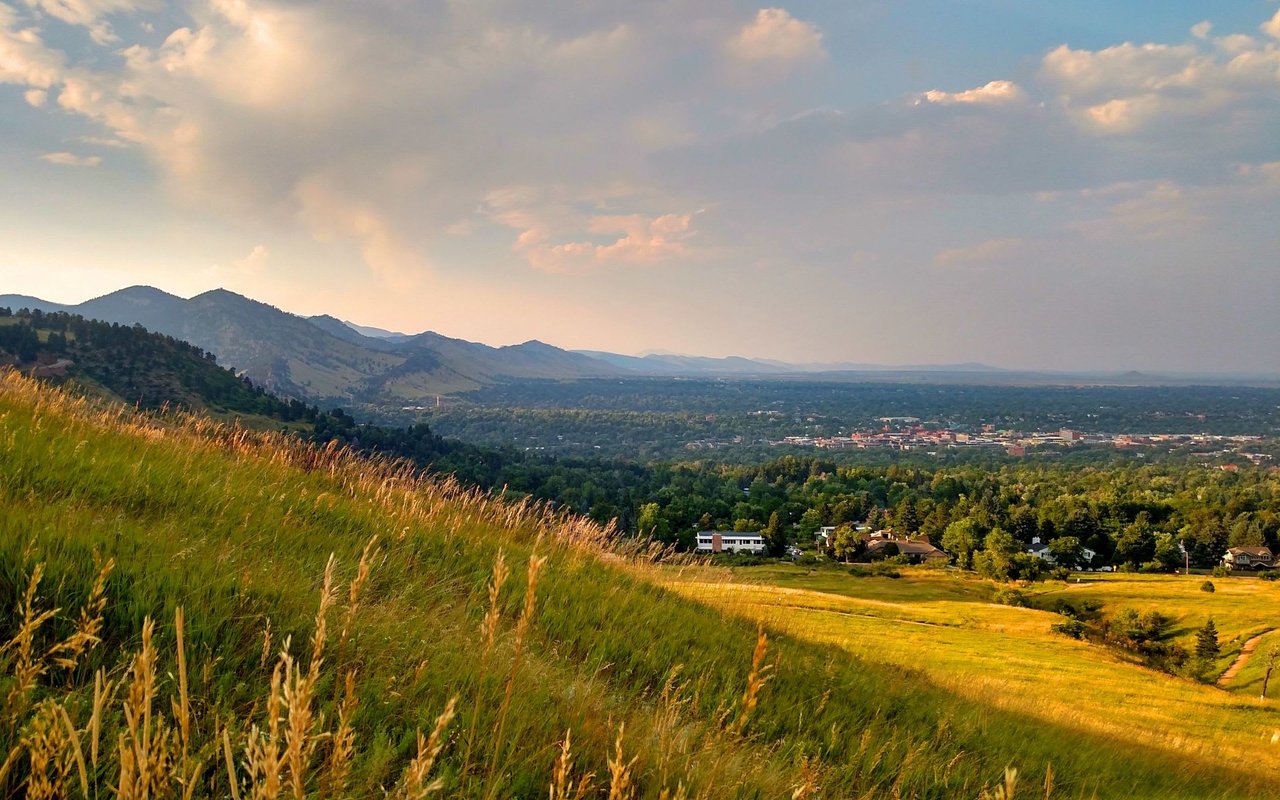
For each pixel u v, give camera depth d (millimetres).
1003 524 107000
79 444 6430
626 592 8633
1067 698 26484
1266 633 53969
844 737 6445
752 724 5727
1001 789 1977
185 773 1716
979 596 69812
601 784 3561
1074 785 7918
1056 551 100938
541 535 9922
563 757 2125
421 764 1559
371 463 10906
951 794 6070
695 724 4965
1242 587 75562
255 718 3061
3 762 2207
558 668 5168
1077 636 44062
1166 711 26781
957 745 7566
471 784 3074
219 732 2795
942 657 29797
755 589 12117
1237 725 25781
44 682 2902
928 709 8703
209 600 3883
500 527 9922
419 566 6746
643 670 6230
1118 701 27406
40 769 1685
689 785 3688
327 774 2467
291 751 1474
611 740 4043
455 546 7824
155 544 4398
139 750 1499
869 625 35562
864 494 138875
